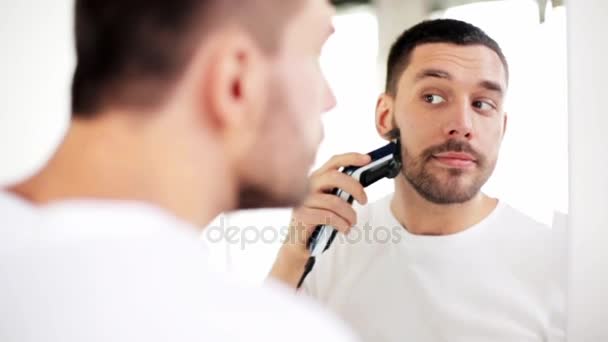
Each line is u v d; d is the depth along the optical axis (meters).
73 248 0.24
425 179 0.94
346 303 0.95
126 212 0.25
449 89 0.93
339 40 0.95
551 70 0.94
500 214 0.94
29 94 1.06
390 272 0.95
